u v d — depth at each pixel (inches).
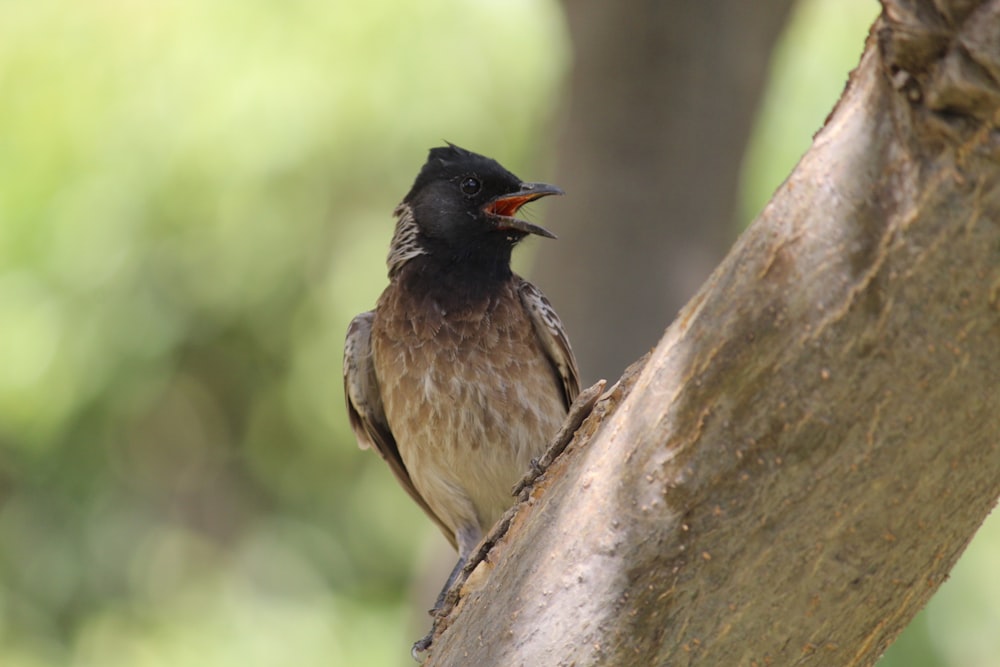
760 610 177.9
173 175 588.1
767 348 169.6
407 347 340.2
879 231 160.2
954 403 161.8
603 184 442.9
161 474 683.4
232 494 695.1
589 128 447.2
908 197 157.3
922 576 174.6
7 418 591.2
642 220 441.4
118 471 661.3
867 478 167.9
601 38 442.9
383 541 668.7
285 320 637.3
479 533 351.6
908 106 153.1
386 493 672.4
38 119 591.8
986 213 152.5
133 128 590.2
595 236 442.6
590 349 438.3
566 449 205.6
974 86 144.9
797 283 166.7
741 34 441.7
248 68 589.6
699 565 179.2
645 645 184.7
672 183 442.0
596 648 187.2
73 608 648.4
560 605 190.9
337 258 617.9
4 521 645.9
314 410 655.8
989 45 141.9
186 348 636.7
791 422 169.8
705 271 447.5
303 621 624.4
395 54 601.6
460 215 349.7
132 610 651.5
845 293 163.6
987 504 169.8
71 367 591.8
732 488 175.2
